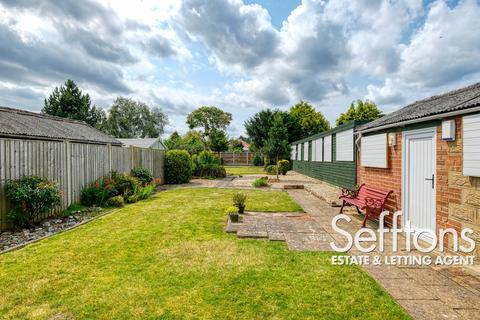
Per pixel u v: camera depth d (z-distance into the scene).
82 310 2.83
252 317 2.71
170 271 3.74
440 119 4.67
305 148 20.86
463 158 4.11
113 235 5.40
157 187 13.89
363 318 2.68
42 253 4.42
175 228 5.93
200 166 19.50
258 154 35.50
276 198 10.14
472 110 3.87
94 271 3.75
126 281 3.45
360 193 7.38
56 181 7.34
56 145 7.38
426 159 5.10
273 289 3.25
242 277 3.55
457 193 4.29
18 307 2.89
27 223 6.09
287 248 4.69
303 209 8.05
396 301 2.98
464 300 3.00
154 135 48.16
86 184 8.84
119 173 10.66
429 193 5.00
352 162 10.11
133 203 9.12
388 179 6.51
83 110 29.00
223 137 39.72
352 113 31.50
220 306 2.90
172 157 16.00
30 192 5.88
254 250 4.57
